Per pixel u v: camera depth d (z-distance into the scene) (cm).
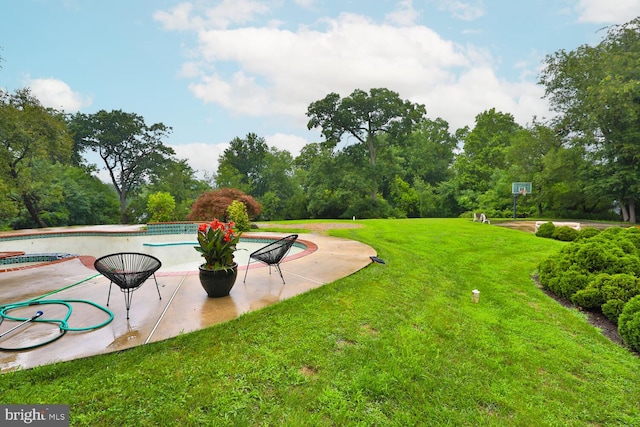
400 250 742
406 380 233
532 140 2245
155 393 198
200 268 367
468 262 690
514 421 206
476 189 2872
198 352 246
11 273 484
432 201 2967
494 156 3008
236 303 352
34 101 1593
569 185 2111
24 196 1730
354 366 246
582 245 541
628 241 610
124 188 2905
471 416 206
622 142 1739
